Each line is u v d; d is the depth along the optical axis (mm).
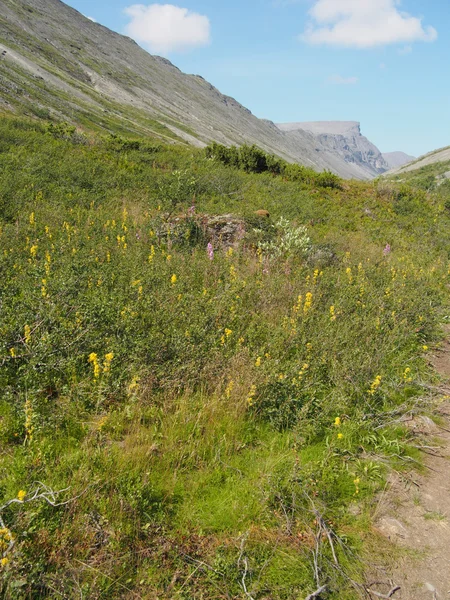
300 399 4898
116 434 4168
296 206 15477
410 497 4051
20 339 4828
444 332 8164
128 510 3271
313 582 3094
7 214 9773
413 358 6602
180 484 3697
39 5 135375
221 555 3176
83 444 3877
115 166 15844
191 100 153250
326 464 4121
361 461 4367
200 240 10641
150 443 4043
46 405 4344
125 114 78250
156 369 4824
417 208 18703
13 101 42094
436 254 14367
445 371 6699
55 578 2742
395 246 14469
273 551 3264
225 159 21516
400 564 3367
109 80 104812
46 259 7250
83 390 4492
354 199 18828
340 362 5832
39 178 12383
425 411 5355
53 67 84062
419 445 4766
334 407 4926
